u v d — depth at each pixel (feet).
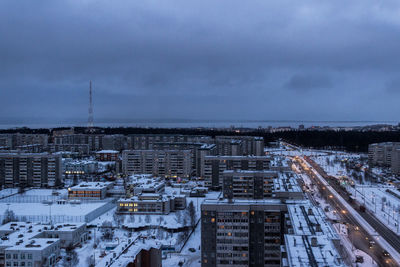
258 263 649.61
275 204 651.25
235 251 650.84
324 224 544.21
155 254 647.56
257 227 649.20
